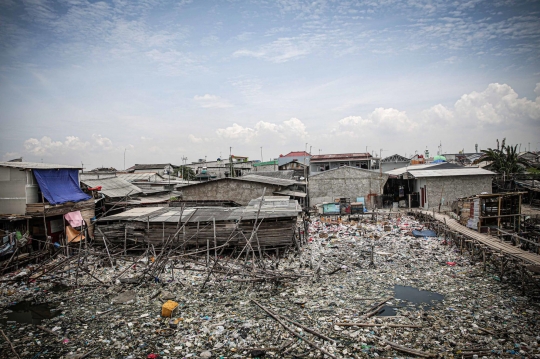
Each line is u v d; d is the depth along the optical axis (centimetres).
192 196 3756
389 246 2459
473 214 2380
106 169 5959
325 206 3731
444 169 4212
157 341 1230
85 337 1275
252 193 3616
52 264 2125
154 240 2331
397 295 1588
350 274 1889
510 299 1458
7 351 1188
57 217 2530
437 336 1191
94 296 1686
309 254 2295
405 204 4391
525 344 1105
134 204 3144
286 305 1501
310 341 1190
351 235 2858
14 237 2100
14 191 2286
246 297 1603
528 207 3706
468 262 2011
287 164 6862
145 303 1577
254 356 1112
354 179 4231
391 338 1192
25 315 1497
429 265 1995
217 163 8219
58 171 2545
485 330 1205
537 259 1554
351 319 1341
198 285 1772
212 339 1225
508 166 4688
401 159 6519
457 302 1470
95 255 2212
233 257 2244
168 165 7644
